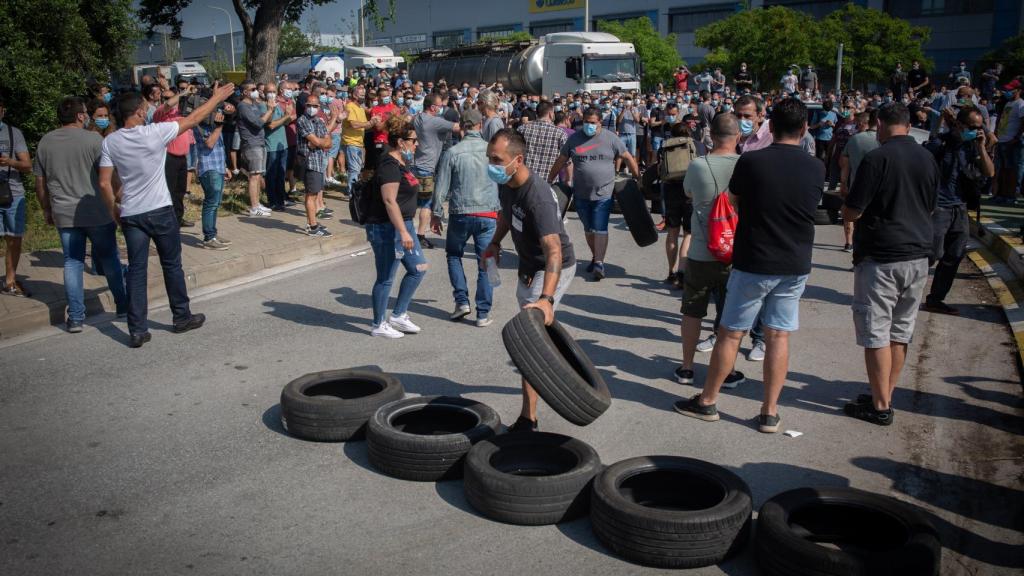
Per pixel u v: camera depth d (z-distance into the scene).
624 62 29.20
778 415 5.42
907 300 5.12
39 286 8.23
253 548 3.83
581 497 4.06
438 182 7.32
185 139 9.62
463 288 7.61
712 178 5.45
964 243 7.52
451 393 5.81
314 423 4.98
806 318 7.72
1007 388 5.88
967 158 7.25
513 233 4.74
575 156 8.97
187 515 4.14
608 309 8.10
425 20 85.38
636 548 3.66
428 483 4.49
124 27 18.81
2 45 12.30
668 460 4.14
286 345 6.94
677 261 9.23
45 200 7.15
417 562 3.71
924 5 51.03
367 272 9.72
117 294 7.65
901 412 5.46
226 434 5.15
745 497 3.79
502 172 4.39
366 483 4.50
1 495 4.36
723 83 31.00
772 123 4.75
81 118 7.12
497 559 3.74
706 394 5.30
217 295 8.63
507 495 3.98
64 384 6.03
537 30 74.88
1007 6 48.00
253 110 11.73
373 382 5.46
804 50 40.53
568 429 5.18
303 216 12.36
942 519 4.09
